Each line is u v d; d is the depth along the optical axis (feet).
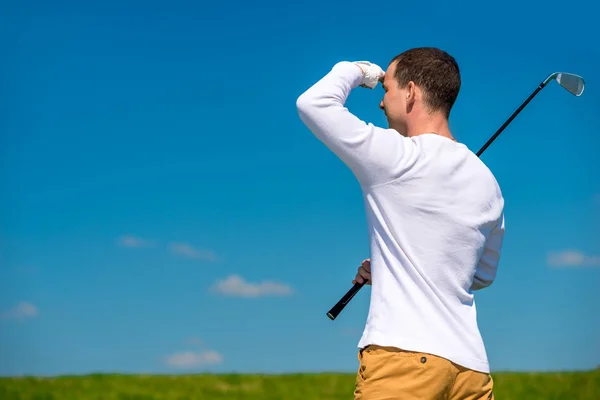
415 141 7.49
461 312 7.23
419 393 6.92
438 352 6.93
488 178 7.70
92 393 27.55
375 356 7.10
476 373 7.14
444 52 7.87
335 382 29.76
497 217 7.70
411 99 7.73
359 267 8.54
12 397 26.63
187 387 28.76
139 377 29.71
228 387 28.99
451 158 7.43
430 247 7.18
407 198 7.25
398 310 7.10
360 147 7.25
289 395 28.12
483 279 8.05
